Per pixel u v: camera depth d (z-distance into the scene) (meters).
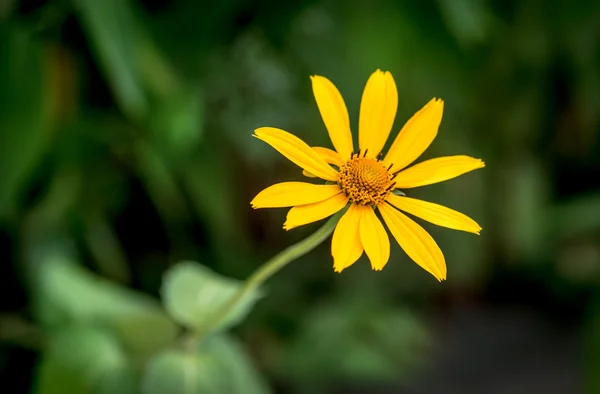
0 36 0.55
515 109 0.78
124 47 0.53
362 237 0.43
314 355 0.66
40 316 0.57
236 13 0.61
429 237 0.44
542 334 0.87
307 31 0.63
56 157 0.60
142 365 0.55
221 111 0.64
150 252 0.67
